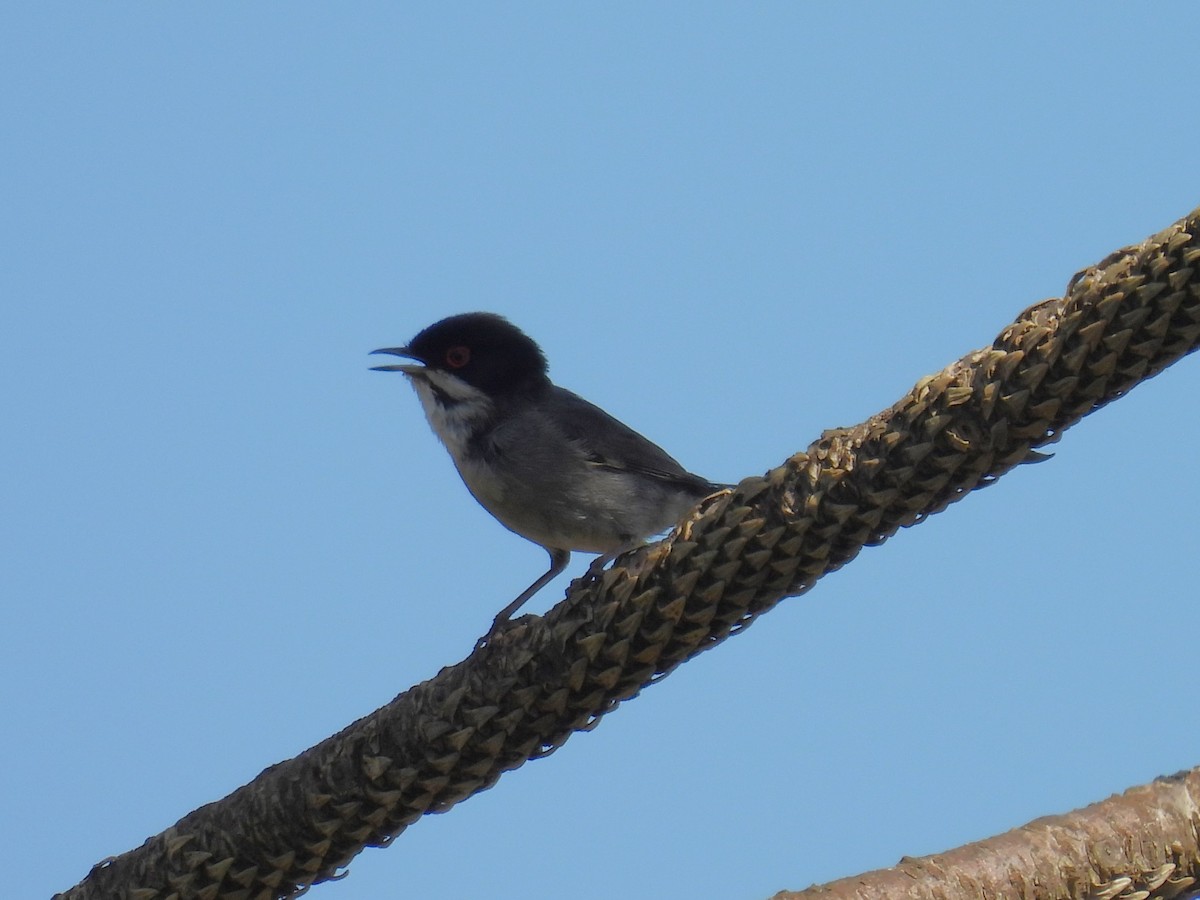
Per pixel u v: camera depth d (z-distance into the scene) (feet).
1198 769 28.55
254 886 31.63
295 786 31.30
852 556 30.19
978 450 28.35
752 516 29.66
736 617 30.50
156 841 31.83
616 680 30.71
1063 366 27.53
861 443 29.25
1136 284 26.96
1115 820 27.58
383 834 31.96
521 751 31.48
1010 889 26.91
